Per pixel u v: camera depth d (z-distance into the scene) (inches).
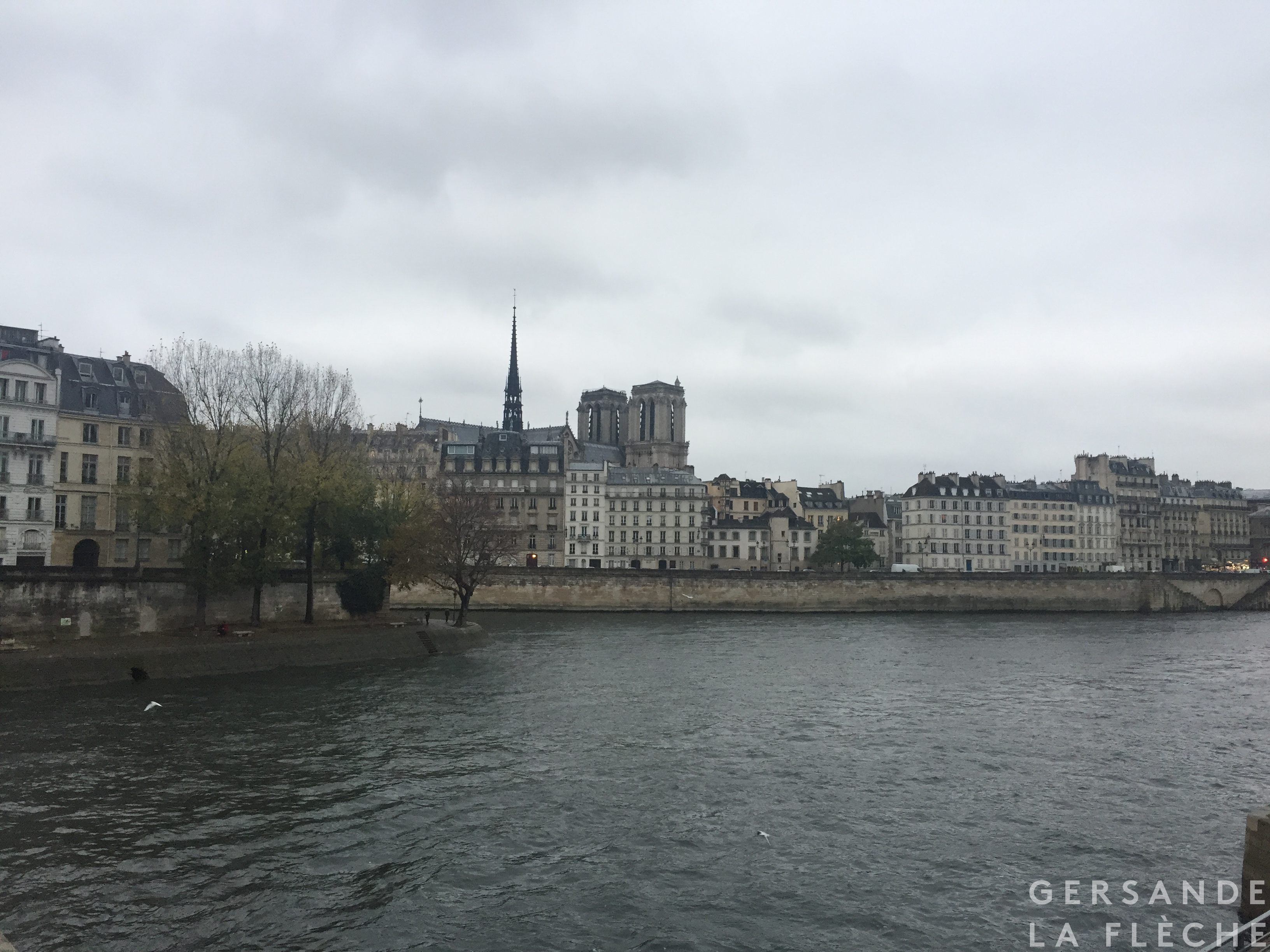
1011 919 959.0
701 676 2541.8
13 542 3137.3
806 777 1459.2
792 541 7298.2
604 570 5206.7
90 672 2140.7
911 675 2642.7
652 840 1163.3
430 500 4067.4
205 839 1130.7
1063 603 5861.2
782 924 936.3
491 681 2361.0
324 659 2598.4
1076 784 1460.4
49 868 1032.2
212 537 2714.1
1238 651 3467.0
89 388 3462.1
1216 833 1230.9
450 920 928.9
